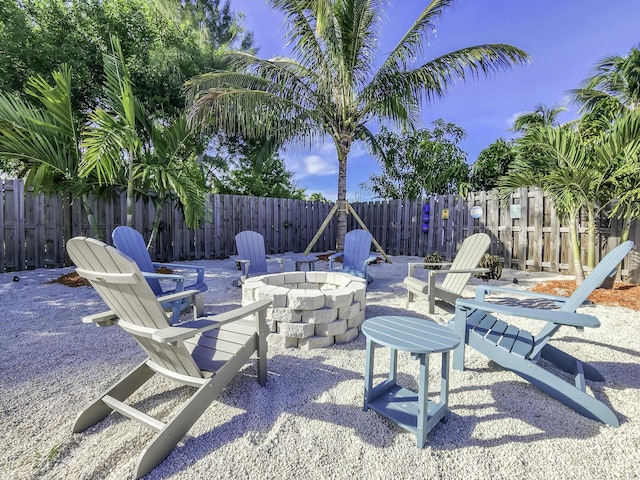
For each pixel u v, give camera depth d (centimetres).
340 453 137
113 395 159
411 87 571
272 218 860
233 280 499
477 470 128
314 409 168
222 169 1194
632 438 146
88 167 400
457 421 159
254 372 207
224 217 781
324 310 247
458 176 878
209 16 1223
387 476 125
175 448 137
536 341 198
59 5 754
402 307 361
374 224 886
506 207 608
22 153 412
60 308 338
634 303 344
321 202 955
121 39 817
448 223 721
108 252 128
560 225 534
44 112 452
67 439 143
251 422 157
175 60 813
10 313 321
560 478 124
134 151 468
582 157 397
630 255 437
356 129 671
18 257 524
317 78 585
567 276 514
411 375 207
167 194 585
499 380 200
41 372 204
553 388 172
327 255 795
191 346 184
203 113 499
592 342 255
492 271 506
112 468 127
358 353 239
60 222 564
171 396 179
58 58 702
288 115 577
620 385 192
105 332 273
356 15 520
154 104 834
